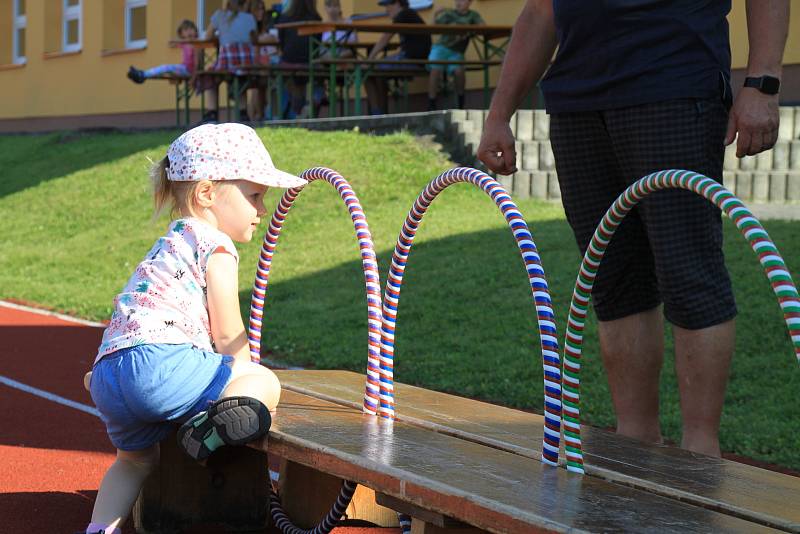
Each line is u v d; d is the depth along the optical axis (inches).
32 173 895.1
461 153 667.4
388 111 903.7
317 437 172.9
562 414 162.7
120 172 808.9
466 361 366.3
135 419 181.5
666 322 384.8
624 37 206.2
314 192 648.4
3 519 213.2
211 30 900.0
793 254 437.1
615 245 217.3
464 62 774.5
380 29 759.1
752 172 618.5
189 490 211.2
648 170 205.2
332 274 512.4
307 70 854.5
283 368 386.3
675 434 282.4
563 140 220.5
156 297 184.4
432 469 150.5
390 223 577.9
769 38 199.6
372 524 218.5
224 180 190.1
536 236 511.8
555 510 129.6
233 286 187.9
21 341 453.4
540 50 230.2
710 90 203.3
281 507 223.9
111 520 185.6
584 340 372.5
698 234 201.5
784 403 303.1
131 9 1253.7
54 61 1344.7
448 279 466.0
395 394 223.9
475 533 147.2
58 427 299.6
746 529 126.3
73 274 611.2
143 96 1203.9
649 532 122.3
